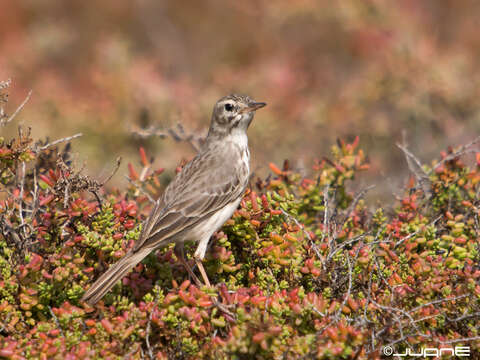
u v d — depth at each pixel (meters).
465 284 8.58
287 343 7.62
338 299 8.94
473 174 11.22
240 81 21.50
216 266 9.91
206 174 10.91
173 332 8.15
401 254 9.19
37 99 20.11
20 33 25.34
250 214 9.81
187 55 26.33
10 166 9.92
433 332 8.24
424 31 22.70
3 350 7.33
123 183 13.92
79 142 18.73
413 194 11.36
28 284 8.49
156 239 9.69
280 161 18.81
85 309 8.37
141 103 19.45
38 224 9.26
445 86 19.45
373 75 20.72
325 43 24.52
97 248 9.05
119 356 7.84
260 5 26.84
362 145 19.25
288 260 9.19
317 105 20.73
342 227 10.66
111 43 22.33
